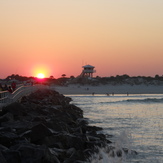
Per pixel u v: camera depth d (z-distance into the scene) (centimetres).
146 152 2388
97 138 2364
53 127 2277
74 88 19725
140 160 2147
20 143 1739
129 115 5128
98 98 12038
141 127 3656
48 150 1562
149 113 5547
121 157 2120
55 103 5594
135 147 2548
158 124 3944
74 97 12938
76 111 4869
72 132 2478
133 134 3152
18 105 2800
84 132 2869
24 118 2666
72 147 2020
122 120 4369
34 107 3550
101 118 4616
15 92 4003
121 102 9006
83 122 3628
